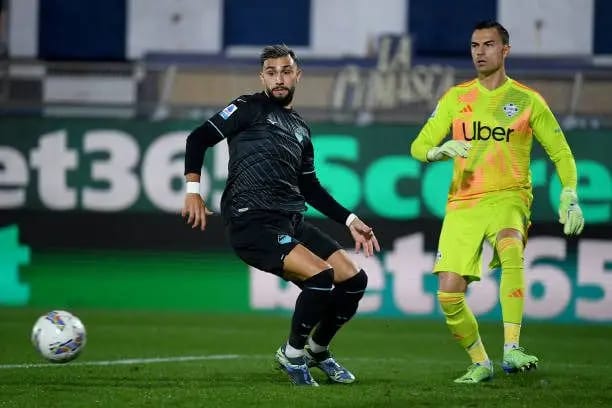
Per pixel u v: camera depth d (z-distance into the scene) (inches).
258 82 1857.8
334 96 1834.4
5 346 1269.7
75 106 1807.3
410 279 1728.6
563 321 1696.6
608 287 1694.1
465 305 930.1
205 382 914.7
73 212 1788.9
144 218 1780.3
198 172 888.3
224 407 765.3
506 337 920.3
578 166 1728.6
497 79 954.7
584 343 1462.8
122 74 1873.8
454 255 936.3
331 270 861.8
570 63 1868.8
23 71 1883.6
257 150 886.4
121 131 1797.5
